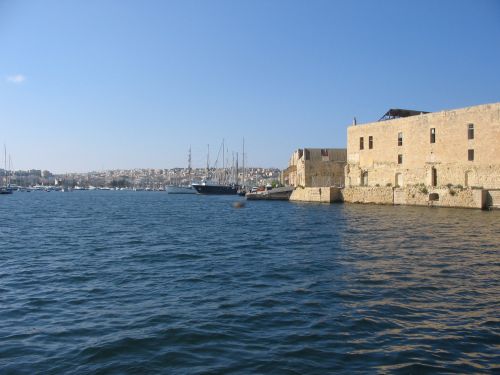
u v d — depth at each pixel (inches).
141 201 4020.7
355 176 2768.2
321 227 1349.7
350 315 443.2
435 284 565.9
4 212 2345.0
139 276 653.3
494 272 636.1
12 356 357.1
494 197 1905.8
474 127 2089.1
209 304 494.0
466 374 313.9
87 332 409.7
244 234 1211.2
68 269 716.0
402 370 321.7
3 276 664.4
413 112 2760.8
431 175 2293.3
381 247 897.5
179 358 348.2
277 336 390.9
